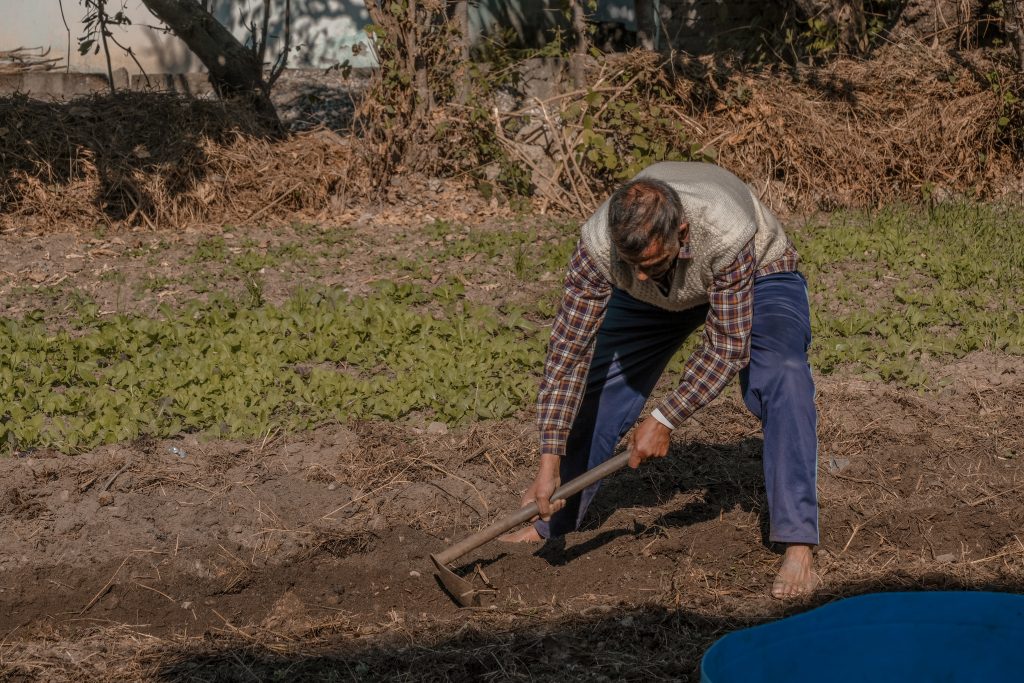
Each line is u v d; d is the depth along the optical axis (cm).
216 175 998
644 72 1050
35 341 610
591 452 402
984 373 596
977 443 514
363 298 724
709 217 335
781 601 381
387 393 548
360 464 484
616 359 390
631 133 1049
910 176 1083
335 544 429
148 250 852
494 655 351
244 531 434
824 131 1068
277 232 928
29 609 396
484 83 1040
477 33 1328
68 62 1451
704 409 563
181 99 1055
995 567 407
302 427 516
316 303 703
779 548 423
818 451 507
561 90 1062
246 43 1544
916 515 449
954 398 566
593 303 361
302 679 342
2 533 423
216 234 923
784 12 1302
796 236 909
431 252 845
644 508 462
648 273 329
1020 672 240
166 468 473
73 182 967
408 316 655
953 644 247
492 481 478
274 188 1005
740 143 1062
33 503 440
